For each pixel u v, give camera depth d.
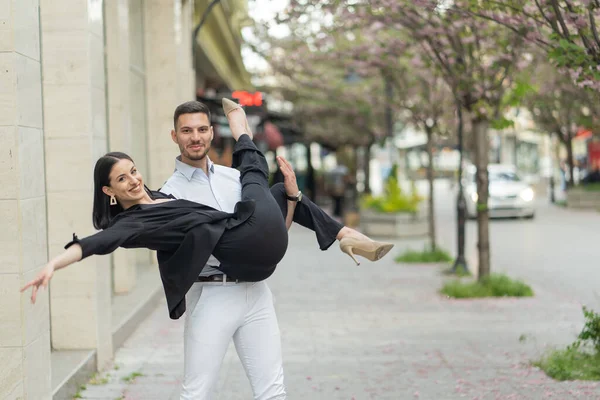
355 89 21.47
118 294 10.05
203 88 24.48
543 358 7.07
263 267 3.78
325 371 6.96
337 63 18.14
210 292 3.83
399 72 14.34
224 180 3.94
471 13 6.86
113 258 10.09
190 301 3.89
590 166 36.16
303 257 16.94
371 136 26.30
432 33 9.91
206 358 3.82
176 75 13.09
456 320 9.42
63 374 6.00
